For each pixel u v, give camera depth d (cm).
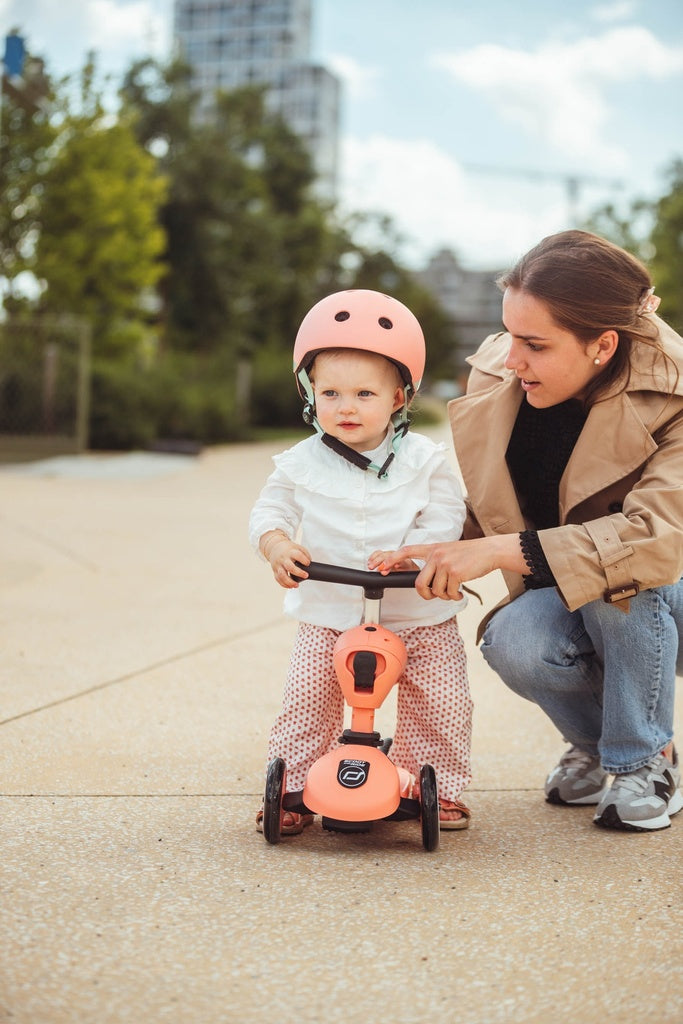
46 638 400
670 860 222
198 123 1964
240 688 346
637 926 190
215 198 1875
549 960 176
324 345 228
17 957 172
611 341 220
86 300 1405
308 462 242
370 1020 157
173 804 248
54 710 314
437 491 243
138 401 1365
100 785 257
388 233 3338
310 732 242
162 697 332
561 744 304
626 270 219
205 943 180
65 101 1316
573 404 241
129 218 1409
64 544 613
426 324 4959
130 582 515
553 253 218
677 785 253
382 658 223
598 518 238
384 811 218
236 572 550
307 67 12075
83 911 190
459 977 170
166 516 744
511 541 221
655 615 236
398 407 242
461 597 225
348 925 188
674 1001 164
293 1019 157
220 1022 155
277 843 227
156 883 204
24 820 233
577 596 219
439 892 204
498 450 240
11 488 879
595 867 218
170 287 1902
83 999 160
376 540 236
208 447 1493
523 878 212
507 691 357
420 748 245
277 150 2402
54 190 1319
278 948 179
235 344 2014
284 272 2345
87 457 1198
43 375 1280
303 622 244
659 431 229
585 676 250
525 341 221
